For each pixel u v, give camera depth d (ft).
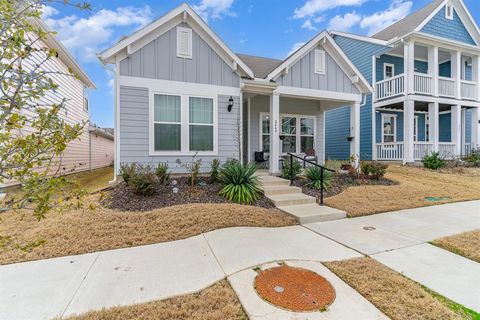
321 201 20.29
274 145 28.99
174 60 24.85
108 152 69.00
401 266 10.22
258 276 9.46
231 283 9.00
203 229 14.61
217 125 26.63
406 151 37.58
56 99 33.55
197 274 9.69
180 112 25.17
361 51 46.09
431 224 15.79
